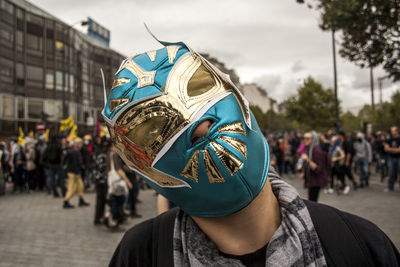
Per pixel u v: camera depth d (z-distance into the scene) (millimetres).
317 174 5289
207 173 568
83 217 6762
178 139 557
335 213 781
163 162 571
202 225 709
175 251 763
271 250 674
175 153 562
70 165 7930
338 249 720
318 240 719
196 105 558
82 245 4832
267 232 709
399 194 8383
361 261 713
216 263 692
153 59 593
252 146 608
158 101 557
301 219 723
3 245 4848
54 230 5695
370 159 10094
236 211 641
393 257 736
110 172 5555
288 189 777
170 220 833
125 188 5543
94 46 41094
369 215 5941
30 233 5508
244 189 599
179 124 552
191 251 719
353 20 7160
